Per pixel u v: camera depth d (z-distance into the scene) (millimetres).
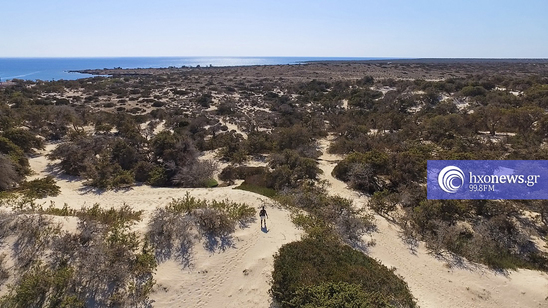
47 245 11984
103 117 40406
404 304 11219
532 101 42906
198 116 43500
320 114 47812
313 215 17422
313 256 13031
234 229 14734
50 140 33562
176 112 47469
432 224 16953
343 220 16656
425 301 12070
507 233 17125
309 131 36250
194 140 32688
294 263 12492
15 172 20812
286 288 11188
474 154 24812
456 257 15070
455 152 25609
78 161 24781
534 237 17250
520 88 55375
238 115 47125
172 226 13906
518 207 19266
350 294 10031
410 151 25359
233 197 18953
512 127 34062
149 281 11180
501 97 45562
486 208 18719
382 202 19203
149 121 43062
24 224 12625
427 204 17719
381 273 12547
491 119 34875
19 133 27641
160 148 26688
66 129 36281
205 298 11305
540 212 18578
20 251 11664
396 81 73625
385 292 11328
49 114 36688
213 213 14766
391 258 14641
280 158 25562
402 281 12531
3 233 12148
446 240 15867
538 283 13594
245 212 16156
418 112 44469
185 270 12125
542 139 30562
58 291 10383
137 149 27812
